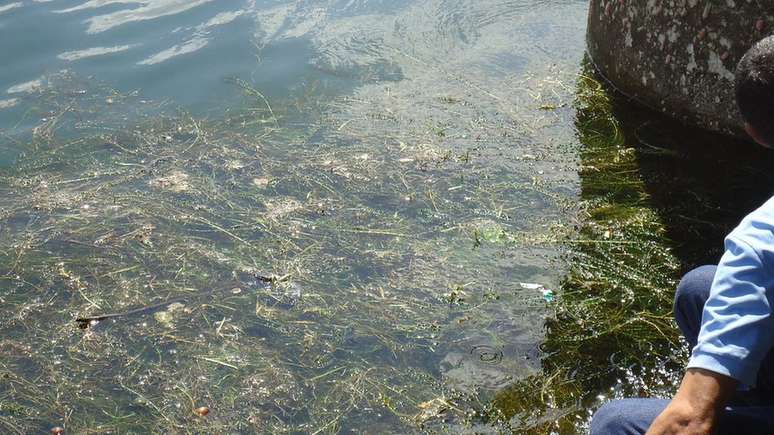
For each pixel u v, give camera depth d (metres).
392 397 3.02
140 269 3.71
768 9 3.97
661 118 4.62
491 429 2.87
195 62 5.38
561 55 5.34
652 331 3.24
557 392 3.00
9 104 4.99
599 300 3.41
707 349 1.86
